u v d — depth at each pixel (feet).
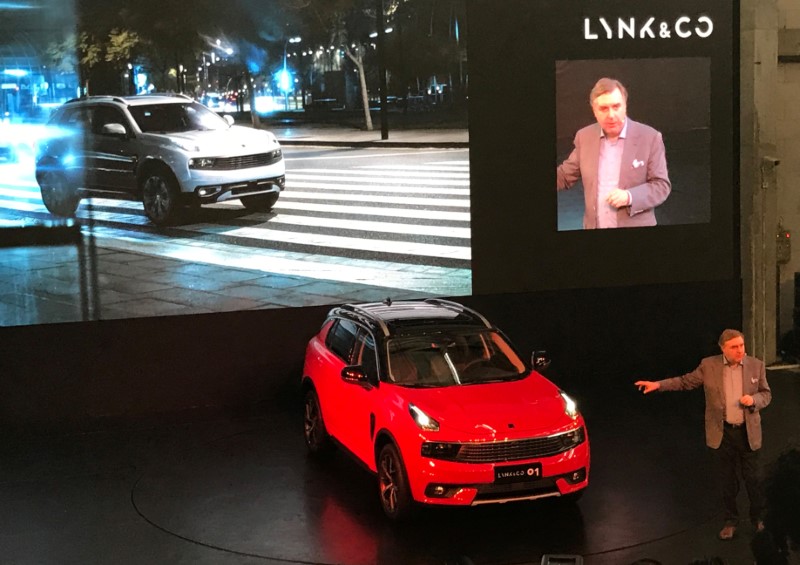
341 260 41.04
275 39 39.73
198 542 26.66
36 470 33.86
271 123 39.93
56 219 38.58
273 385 41.81
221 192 39.68
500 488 26.16
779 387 41.81
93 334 39.88
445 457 26.05
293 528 27.43
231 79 39.52
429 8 40.98
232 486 31.35
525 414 27.02
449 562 23.15
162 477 32.58
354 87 40.45
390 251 41.39
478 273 42.47
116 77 38.45
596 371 44.57
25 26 37.14
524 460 26.25
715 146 44.34
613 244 43.88
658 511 28.07
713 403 25.41
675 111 43.65
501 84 41.96
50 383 39.75
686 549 25.18
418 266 41.68
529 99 42.32
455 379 29.32
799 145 46.19
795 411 38.11
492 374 29.84
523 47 42.01
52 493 31.35
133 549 26.35
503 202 42.47
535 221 42.96
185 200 39.52
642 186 43.75
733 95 44.37
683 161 44.06
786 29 44.75
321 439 33.65
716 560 22.43
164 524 28.14
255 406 41.32
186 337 40.73
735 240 45.27
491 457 26.12
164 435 37.60
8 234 38.19
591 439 35.65
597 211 43.50
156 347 40.52
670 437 35.73
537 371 30.89
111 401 40.40
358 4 40.27
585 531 26.61
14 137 37.47
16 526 28.45
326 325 34.99
